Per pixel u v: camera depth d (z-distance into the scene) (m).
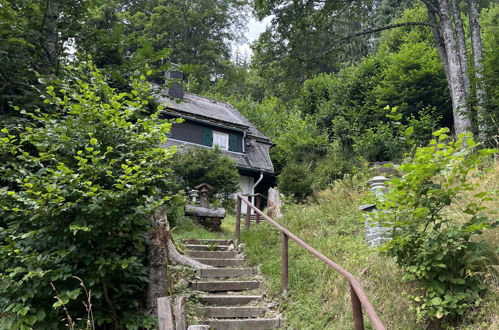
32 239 4.04
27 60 5.94
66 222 4.06
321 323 4.35
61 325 3.99
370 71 23.12
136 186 4.17
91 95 4.48
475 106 9.99
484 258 3.62
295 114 23.91
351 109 21.56
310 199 11.09
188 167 13.82
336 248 6.09
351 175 12.99
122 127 4.58
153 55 5.64
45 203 3.90
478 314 3.59
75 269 4.08
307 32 15.01
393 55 22.64
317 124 23.11
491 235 4.21
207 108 20.61
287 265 5.34
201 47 32.94
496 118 8.99
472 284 3.74
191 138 18.02
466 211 3.89
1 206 3.99
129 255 4.57
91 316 3.93
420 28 24.69
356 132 18.52
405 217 4.11
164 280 4.76
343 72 25.33
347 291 4.64
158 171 4.55
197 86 30.66
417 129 15.93
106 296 4.13
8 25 5.91
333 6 15.21
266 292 5.54
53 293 3.94
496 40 15.77
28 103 5.73
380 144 15.73
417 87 19.94
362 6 15.95
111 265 4.06
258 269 6.32
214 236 8.95
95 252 4.14
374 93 21.06
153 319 4.30
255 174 19.39
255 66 16.00
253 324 4.62
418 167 3.76
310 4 14.98
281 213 9.85
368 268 4.94
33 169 5.20
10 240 4.00
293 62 15.32
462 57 12.64
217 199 13.10
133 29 29.42
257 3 15.09
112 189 4.29
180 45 31.25
